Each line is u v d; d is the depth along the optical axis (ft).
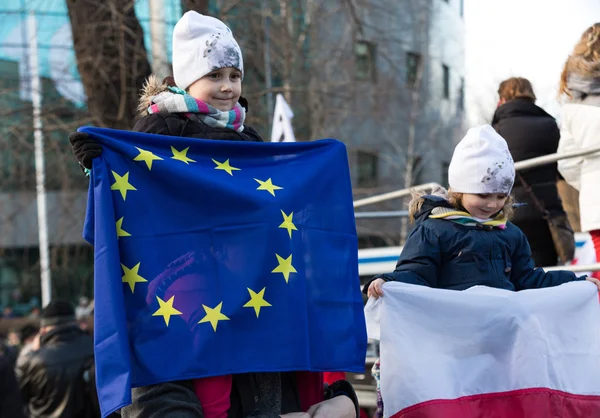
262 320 10.39
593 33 17.76
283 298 10.53
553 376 12.69
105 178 10.09
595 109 17.57
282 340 10.43
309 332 10.78
